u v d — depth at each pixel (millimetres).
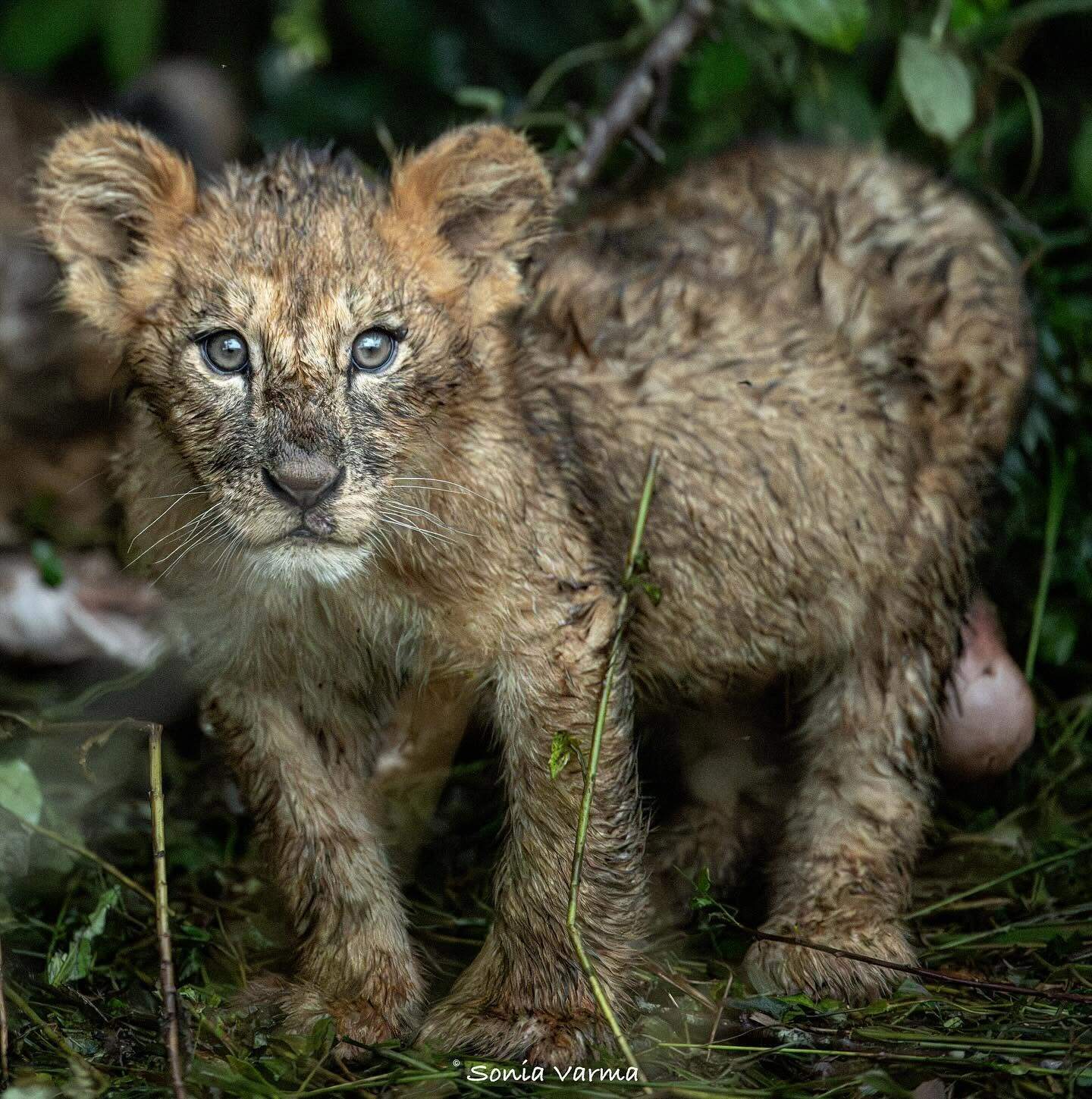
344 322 6520
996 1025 6602
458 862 8305
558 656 6828
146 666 9133
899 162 9320
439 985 7230
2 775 7391
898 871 7797
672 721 8547
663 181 9648
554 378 7395
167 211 6863
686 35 10195
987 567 8867
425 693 7434
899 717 7996
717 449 7684
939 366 8172
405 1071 6328
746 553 7785
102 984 7207
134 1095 6164
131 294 6867
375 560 6805
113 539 9242
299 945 7086
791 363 7867
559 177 9438
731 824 8422
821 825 7930
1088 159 10453
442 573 6805
